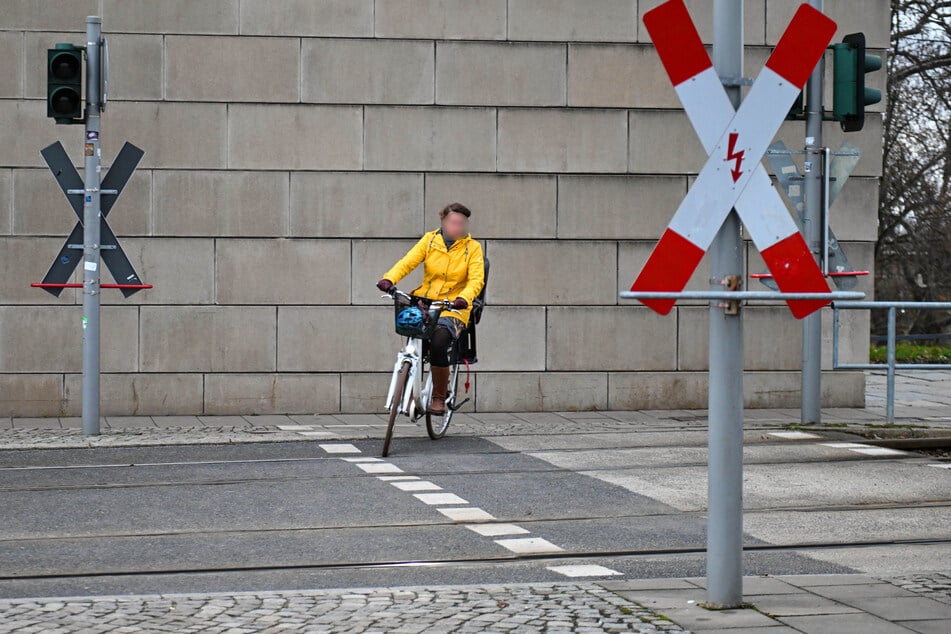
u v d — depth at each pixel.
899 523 9.80
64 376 15.97
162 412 16.16
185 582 7.86
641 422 15.66
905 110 35.22
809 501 10.65
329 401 16.41
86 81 14.02
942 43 35.38
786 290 6.44
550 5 16.58
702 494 10.83
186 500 10.37
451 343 13.31
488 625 6.52
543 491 10.90
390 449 13.09
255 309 16.25
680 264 6.46
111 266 14.02
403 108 16.41
